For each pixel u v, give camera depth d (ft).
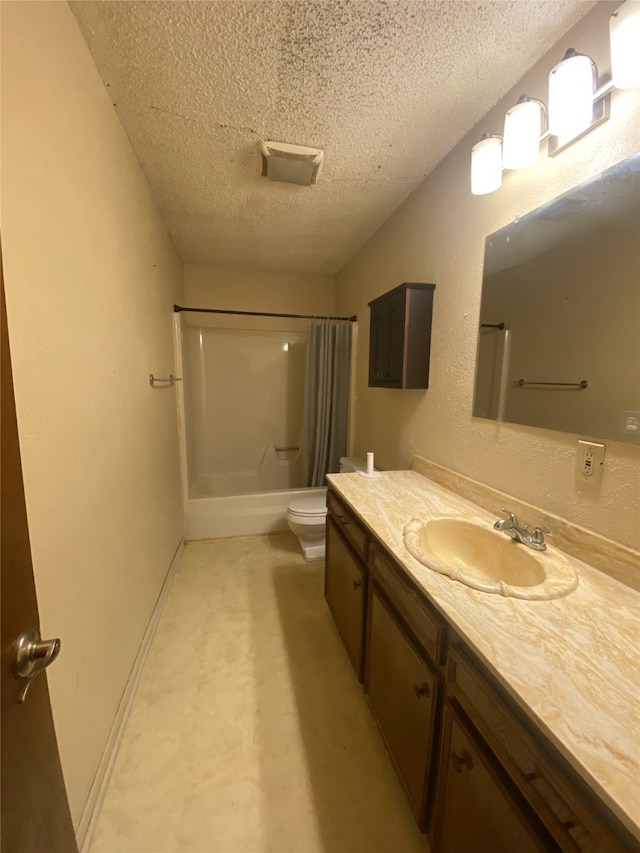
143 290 5.66
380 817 3.43
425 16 3.22
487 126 4.43
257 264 10.46
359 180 5.91
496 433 4.33
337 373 9.80
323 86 4.01
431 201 5.69
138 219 5.41
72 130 3.21
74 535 3.11
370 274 8.41
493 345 4.35
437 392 5.60
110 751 3.81
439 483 5.49
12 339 2.31
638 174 2.71
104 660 3.75
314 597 6.77
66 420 3.01
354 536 4.75
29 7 2.52
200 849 3.17
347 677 5.00
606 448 3.02
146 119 4.55
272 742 4.11
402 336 5.74
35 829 1.91
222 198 6.50
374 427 8.38
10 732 1.72
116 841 3.21
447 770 2.65
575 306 3.25
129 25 3.33
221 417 11.37
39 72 2.65
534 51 3.58
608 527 3.03
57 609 2.81
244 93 4.14
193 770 3.80
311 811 3.46
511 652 2.14
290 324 11.45
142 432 5.43
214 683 4.87
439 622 2.75
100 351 3.79
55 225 2.88
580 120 2.95
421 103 4.29
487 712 2.22
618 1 2.90
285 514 9.43
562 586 2.78
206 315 10.78
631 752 1.57
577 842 1.61
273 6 3.15
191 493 9.53
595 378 3.08
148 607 5.59
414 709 3.12
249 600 6.66
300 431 12.03
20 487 1.84
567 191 3.31
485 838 2.23
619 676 1.98
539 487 3.73
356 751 4.03
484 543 3.85
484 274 4.48
